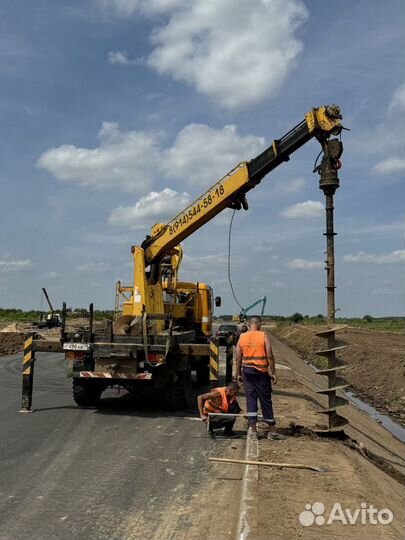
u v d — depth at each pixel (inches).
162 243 505.7
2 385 561.6
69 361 419.8
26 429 350.0
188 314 592.7
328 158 362.0
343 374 917.8
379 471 312.3
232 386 346.9
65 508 214.2
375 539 180.5
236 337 548.7
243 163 463.2
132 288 507.2
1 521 201.3
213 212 487.5
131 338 407.5
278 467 255.4
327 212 356.2
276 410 424.8
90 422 374.3
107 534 191.2
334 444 312.2
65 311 419.5
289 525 186.9
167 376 415.2
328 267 349.4
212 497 228.1
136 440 324.2
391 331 1750.7
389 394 698.8
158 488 238.4
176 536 190.1
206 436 337.4
